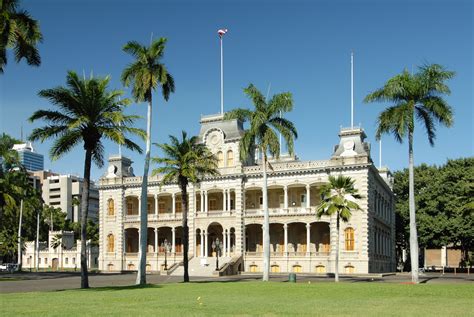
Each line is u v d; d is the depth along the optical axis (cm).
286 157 10681
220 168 9469
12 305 2792
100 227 10662
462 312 2512
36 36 4475
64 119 4500
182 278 6988
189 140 6191
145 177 5597
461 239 9925
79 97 4441
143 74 5656
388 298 3353
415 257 5331
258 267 9150
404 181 11694
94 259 13825
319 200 9062
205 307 2705
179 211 10212
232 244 9500
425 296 3525
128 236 10688
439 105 5312
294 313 2436
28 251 14088
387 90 5384
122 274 8781
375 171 8925
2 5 4366
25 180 9538
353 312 2491
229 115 5997
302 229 9269
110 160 10788
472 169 10262
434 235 10019
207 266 8606
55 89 4359
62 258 13762
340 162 8612
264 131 5941
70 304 2850
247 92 5984
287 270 8956
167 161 6025
